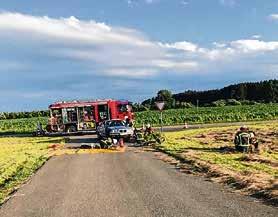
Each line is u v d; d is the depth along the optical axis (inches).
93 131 2026.3
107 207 477.4
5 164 924.6
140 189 574.9
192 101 6884.8
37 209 484.1
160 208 460.8
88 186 614.9
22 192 591.5
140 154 1033.5
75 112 2022.6
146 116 3095.5
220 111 3563.0
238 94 6491.1
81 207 483.5
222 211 436.1
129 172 736.3
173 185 597.0
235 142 1024.9
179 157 920.3
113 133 1471.5
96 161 914.7
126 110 2065.7
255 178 601.3
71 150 1213.1
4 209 491.8
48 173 764.0
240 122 2367.1
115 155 1027.9
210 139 1391.5
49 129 2028.8
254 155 914.7
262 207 449.4
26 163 932.0
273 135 1411.2
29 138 1911.9
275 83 6323.8
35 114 4375.0
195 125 2285.9
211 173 687.1
